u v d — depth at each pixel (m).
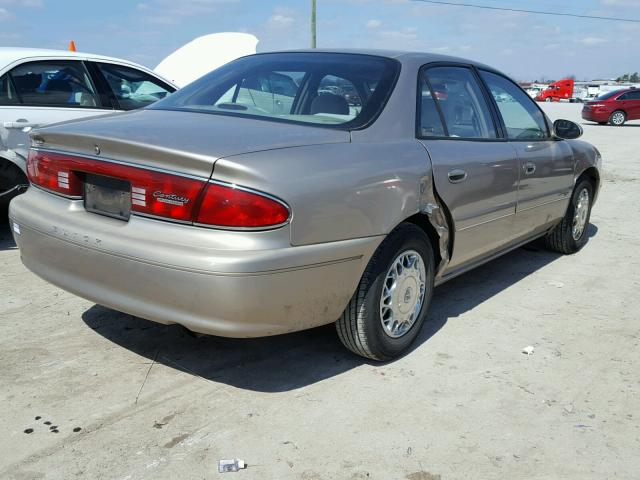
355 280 2.87
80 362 3.17
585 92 64.31
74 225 2.80
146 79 6.11
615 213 7.58
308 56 3.67
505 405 2.93
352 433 2.65
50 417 2.68
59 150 2.96
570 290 4.61
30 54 5.25
